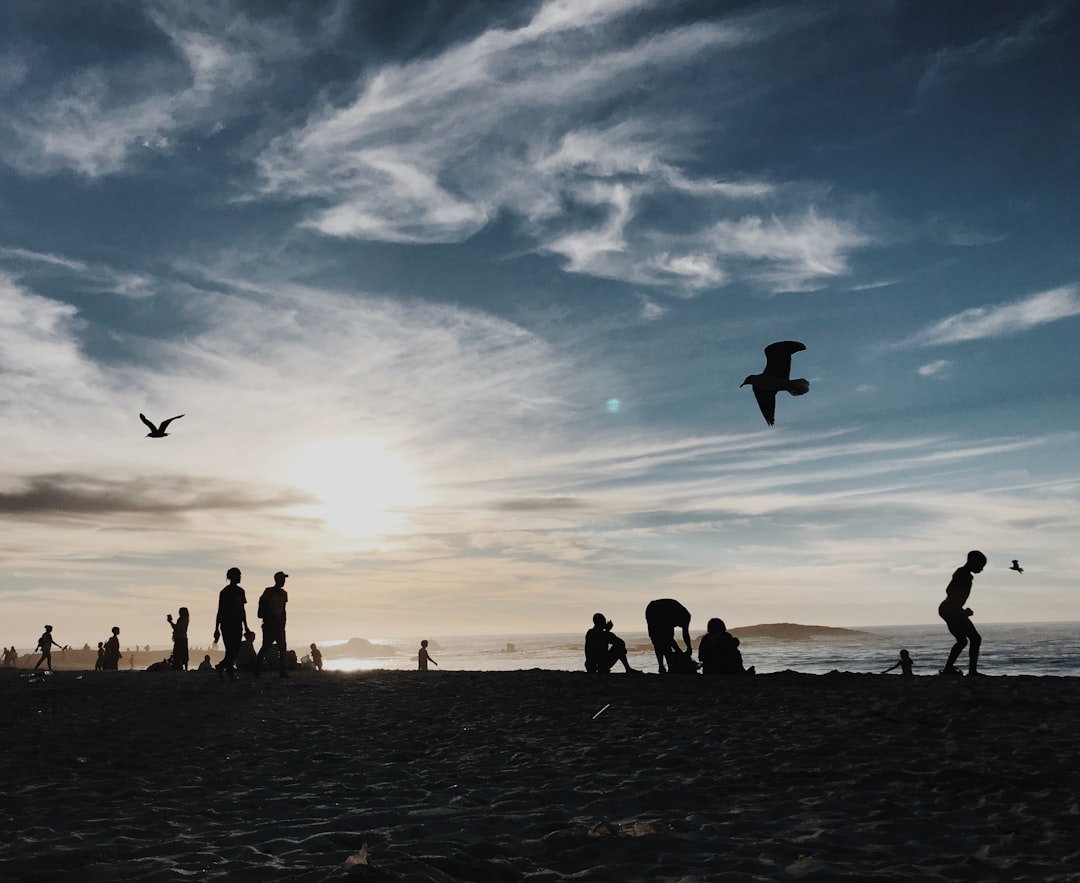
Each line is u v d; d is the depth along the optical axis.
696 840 5.00
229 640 20.59
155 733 11.24
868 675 16.78
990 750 7.85
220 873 4.40
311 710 13.75
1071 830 5.09
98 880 4.39
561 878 4.29
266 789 7.09
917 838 5.04
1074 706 10.79
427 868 4.36
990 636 190.62
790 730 9.69
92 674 25.94
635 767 7.79
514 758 8.47
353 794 6.84
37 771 8.41
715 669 19.05
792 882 4.14
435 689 17.16
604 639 20.12
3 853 5.04
